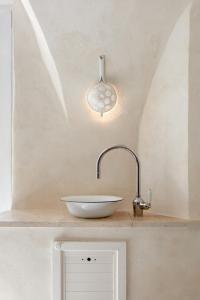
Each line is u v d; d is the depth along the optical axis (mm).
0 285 1790
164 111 1896
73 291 1770
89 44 1887
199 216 1770
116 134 2041
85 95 1997
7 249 1787
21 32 1948
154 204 1929
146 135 2000
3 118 2059
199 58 1779
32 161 2033
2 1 1972
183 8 1776
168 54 1879
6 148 2062
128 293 1773
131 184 2047
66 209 2023
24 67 1996
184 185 1781
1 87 2064
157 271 1774
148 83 1969
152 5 1772
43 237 1780
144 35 1856
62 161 2047
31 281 1783
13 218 1754
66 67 1932
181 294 1773
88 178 2049
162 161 1900
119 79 1968
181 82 1809
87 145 2045
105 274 1770
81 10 1794
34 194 2039
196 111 1776
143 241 1771
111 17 1811
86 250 1753
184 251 1771
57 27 1839
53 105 2033
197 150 1774
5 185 2061
